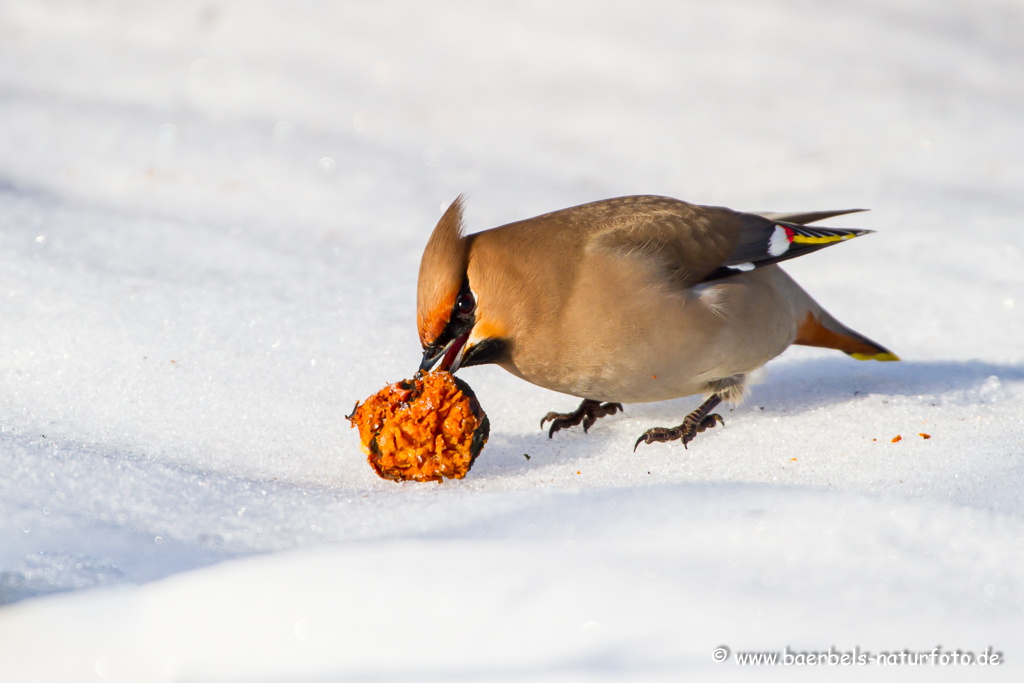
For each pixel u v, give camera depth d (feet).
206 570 17.93
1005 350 36.65
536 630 16.02
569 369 29.25
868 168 56.65
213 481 24.20
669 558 18.33
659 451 28.71
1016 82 68.28
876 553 18.72
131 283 37.42
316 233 46.03
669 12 72.90
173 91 61.26
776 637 15.75
